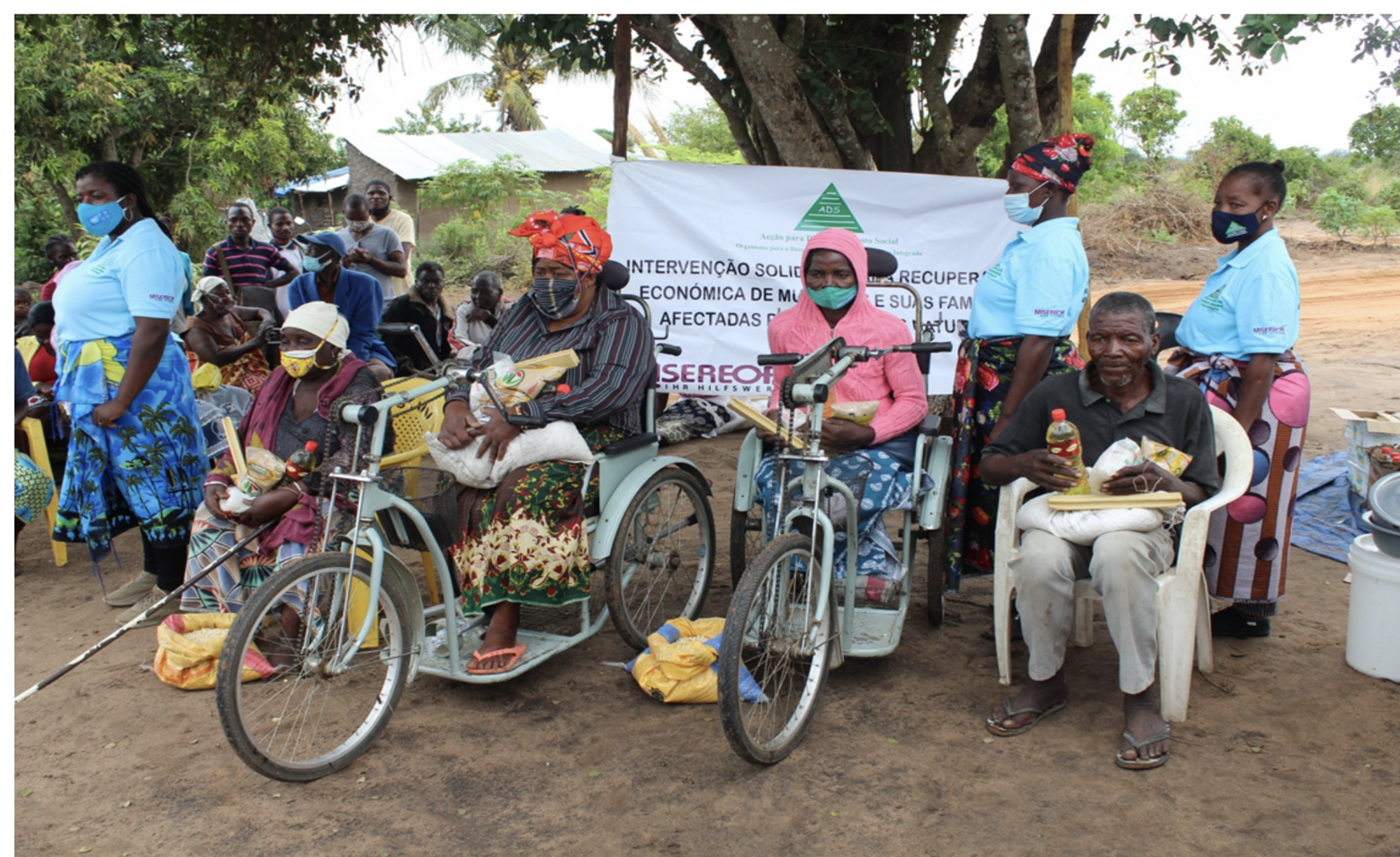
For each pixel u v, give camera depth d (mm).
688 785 2938
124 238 4027
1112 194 23312
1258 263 3504
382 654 3271
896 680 3602
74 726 3352
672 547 4191
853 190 5957
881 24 7484
